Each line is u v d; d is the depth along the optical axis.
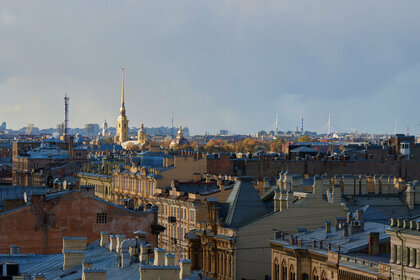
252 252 103.12
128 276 71.06
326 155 194.38
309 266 88.00
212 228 109.06
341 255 81.38
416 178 187.00
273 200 112.44
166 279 64.81
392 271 72.88
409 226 71.81
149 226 99.50
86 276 66.50
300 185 113.50
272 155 198.25
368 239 84.75
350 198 123.31
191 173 159.62
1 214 94.31
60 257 88.31
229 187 131.50
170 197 140.62
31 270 84.12
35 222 95.06
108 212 97.81
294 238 92.56
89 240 96.75
